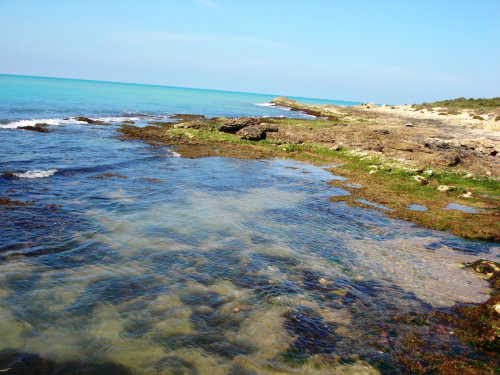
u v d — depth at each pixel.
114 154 20.23
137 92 138.25
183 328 5.33
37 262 7.00
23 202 10.52
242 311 5.93
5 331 4.86
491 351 5.07
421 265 8.46
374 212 13.10
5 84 98.62
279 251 8.73
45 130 25.92
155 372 4.36
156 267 7.30
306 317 5.87
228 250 8.52
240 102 121.38
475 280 7.73
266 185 16.28
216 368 4.51
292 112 77.25
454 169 22.45
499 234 11.02
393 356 4.91
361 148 28.78
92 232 8.84
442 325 5.77
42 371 4.19
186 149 24.50
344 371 4.57
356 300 6.56
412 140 31.28
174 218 10.52
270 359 4.75
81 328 5.10
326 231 10.60
